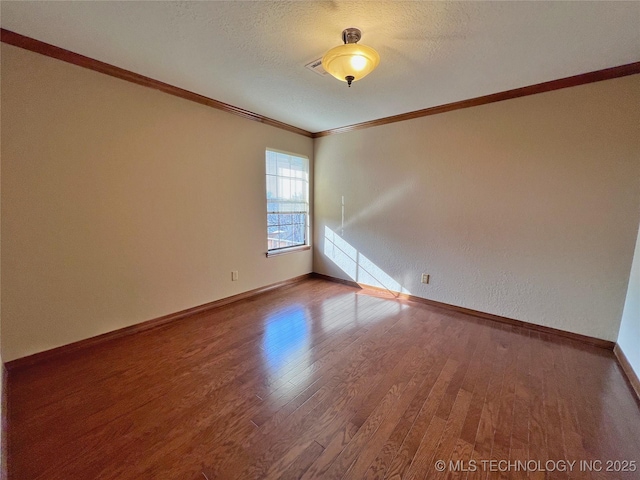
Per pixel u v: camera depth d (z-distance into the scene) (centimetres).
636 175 225
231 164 335
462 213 314
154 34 188
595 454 139
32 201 205
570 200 253
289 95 290
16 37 189
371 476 126
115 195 245
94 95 228
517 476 126
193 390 183
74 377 195
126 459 133
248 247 366
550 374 205
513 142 276
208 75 247
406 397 179
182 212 293
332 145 426
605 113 233
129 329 261
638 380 186
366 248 404
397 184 363
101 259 241
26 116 199
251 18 171
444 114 317
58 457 133
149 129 262
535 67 226
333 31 184
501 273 295
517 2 155
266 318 302
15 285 201
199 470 128
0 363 179
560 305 265
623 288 236
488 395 181
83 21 175
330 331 272
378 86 265
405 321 298
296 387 187
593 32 179
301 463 132
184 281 301
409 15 167
